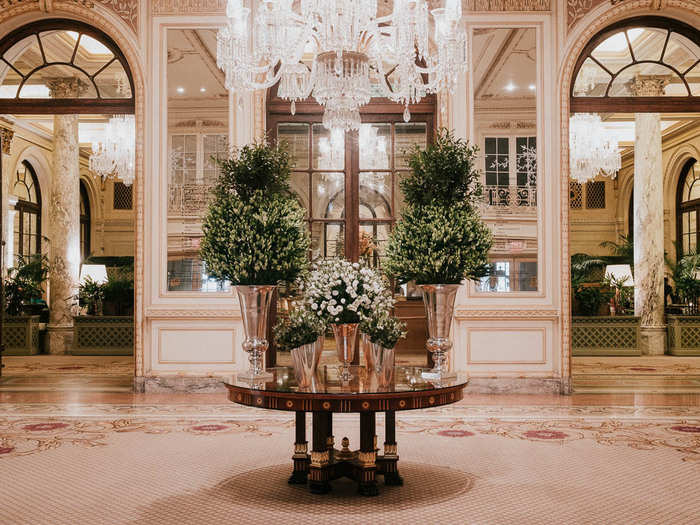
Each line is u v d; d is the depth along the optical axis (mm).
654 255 12375
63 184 12375
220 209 4301
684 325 12078
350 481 4152
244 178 4406
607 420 5980
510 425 5770
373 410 3639
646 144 12430
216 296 7508
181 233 7574
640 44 7836
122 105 7793
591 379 8719
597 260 14734
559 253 7473
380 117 8086
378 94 8086
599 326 12156
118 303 12391
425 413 6312
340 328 4168
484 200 7547
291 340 4008
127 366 10297
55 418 6035
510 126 7605
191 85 7660
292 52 5723
